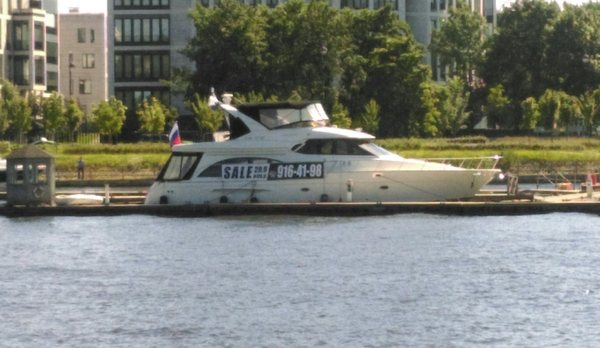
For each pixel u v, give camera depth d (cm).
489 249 15438
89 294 13050
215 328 11569
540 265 14300
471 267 14225
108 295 12975
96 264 14788
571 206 18712
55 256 15425
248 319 11869
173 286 13400
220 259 14938
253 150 19000
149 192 19238
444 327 11494
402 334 11288
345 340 11125
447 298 12625
